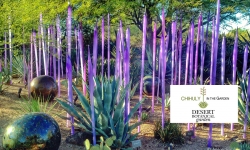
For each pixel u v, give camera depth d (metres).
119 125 4.07
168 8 10.94
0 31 6.98
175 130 4.71
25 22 7.03
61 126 5.21
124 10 11.82
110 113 4.34
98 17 11.72
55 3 10.18
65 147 4.32
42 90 6.67
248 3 11.98
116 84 4.39
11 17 6.77
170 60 9.84
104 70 9.84
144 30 5.14
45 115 3.86
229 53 10.05
